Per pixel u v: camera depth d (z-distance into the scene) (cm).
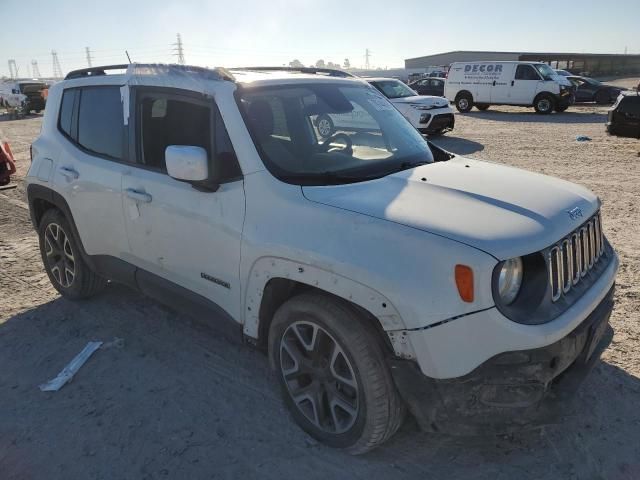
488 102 2420
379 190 288
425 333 234
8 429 311
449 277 230
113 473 276
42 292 498
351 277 249
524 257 245
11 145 1593
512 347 231
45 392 344
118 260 400
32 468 281
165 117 348
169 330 421
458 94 2497
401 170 328
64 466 282
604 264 308
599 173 1005
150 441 298
